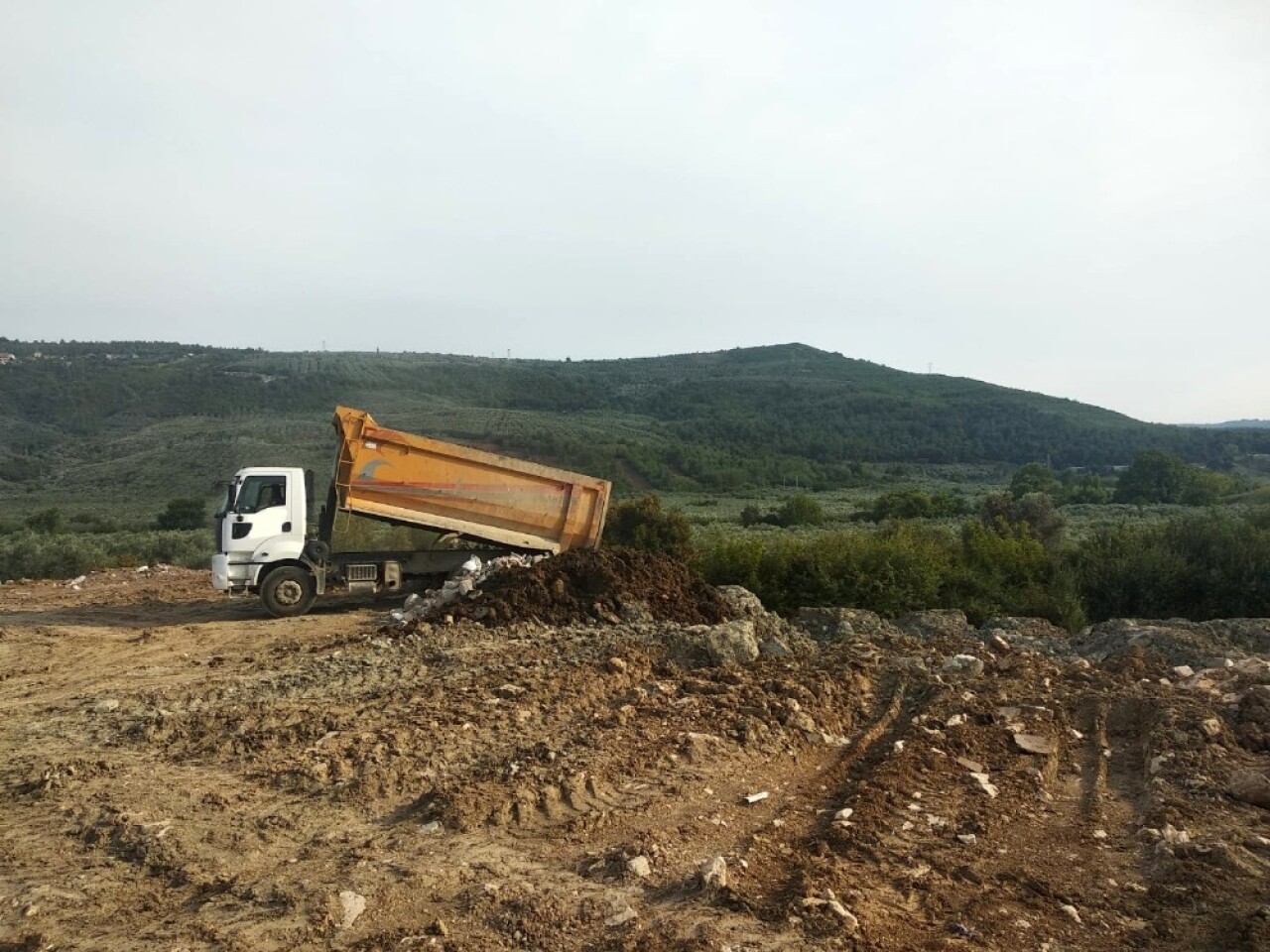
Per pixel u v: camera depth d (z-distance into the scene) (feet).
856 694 27.63
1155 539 53.36
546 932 14.08
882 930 14.08
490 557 49.29
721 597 41.32
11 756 23.26
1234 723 24.11
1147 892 15.52
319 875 16.07
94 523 142.92
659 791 19.92
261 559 45.52
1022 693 27.50
